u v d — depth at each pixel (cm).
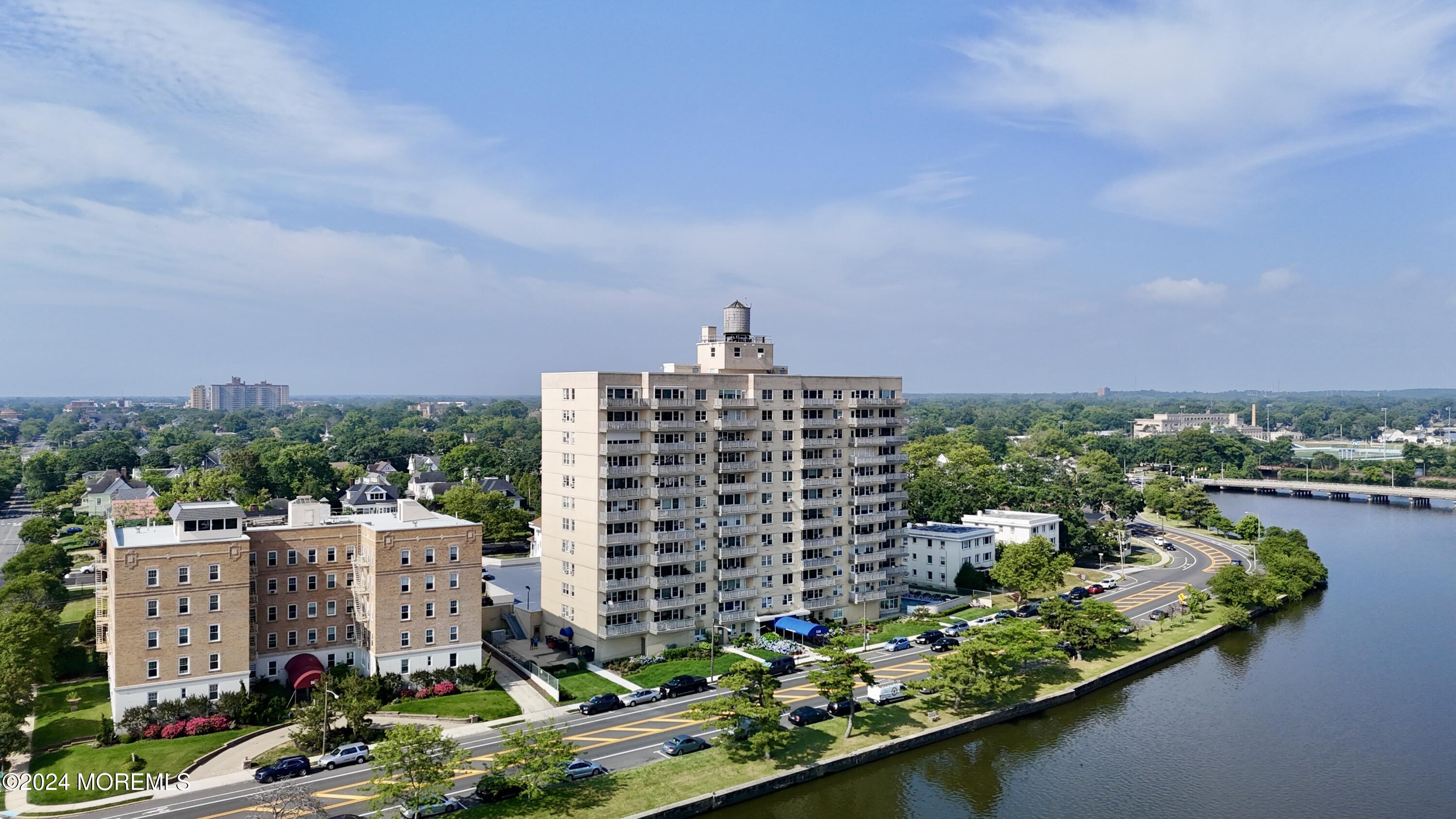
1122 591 17175
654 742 9481
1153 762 9744
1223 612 15350
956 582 17512
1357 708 11319
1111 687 12119
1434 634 14725
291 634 10969
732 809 8538
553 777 7969
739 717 9306
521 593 14988
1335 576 19338
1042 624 13262
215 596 9944
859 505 14800
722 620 13062
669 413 12812
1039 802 8819
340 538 11281
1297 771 9506
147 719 9412
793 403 13912
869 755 9575
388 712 10056
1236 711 11212
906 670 12069
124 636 9475
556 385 12925
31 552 15438
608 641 12156
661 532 12512
